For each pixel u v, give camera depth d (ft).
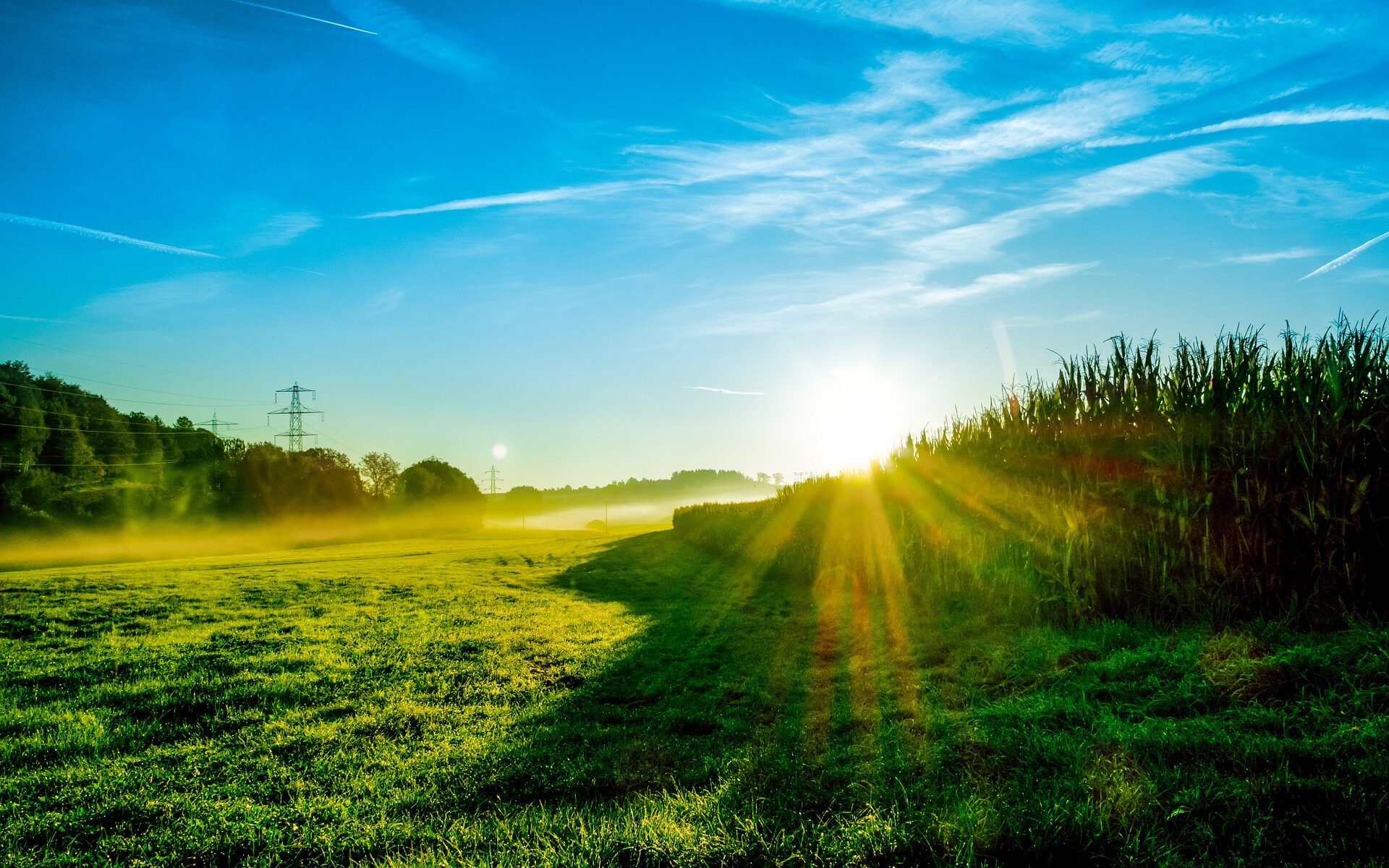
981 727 16.70
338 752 20.54
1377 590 20.13
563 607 52.03
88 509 189.37
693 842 12.21
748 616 42.19
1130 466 25.34
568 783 17.35
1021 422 31.30
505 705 25.23
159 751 21.13
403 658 33.50
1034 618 26.27
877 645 29.40
